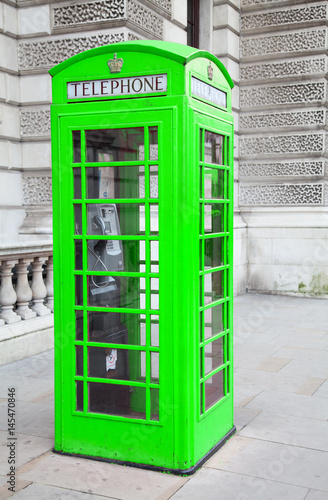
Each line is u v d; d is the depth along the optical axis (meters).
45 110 8.12
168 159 3.20
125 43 3.27
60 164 3.47
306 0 9.95
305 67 10.09
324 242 10.01
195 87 3.31
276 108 10.36
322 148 10.09
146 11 7.73
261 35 10.35
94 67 3.36
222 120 3.69
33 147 8.25
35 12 7.85
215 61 3.60
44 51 7.92
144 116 3.24
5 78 7.96
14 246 5.86
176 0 8.37
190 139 3.20
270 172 10.48
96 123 3.36
